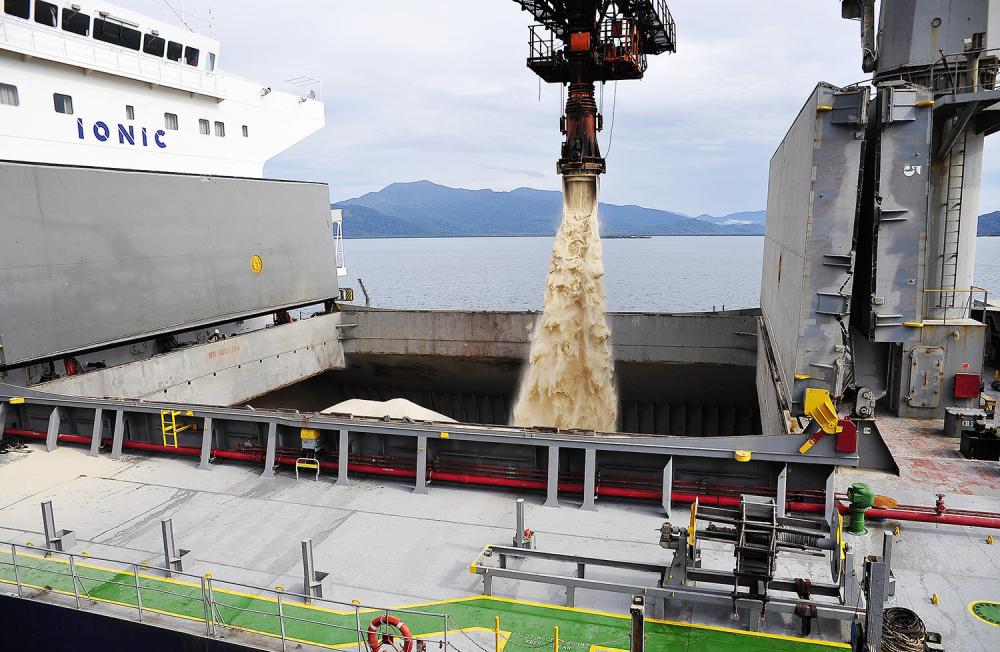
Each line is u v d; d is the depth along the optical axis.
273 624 8.48
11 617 9.32
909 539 9.64
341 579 9.58
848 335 11.06
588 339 25.72
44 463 14.52
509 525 11.09
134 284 20.11
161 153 22.69
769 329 19.53
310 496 12.52
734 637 7.81
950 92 13.12
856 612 7.23
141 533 11.23
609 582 8.77
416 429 12.47
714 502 10.92
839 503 10.23
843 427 9.94
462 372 29.67
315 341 28.50
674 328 25.84
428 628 8.30
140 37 21.83
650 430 28.67
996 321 17.38
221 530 11.27
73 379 17.97
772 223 20.88
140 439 15.31
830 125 10.70
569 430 12.05
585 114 22.59
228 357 23.62
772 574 7.63
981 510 9.83
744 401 26.94
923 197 11.24
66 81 19.55
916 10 13.46
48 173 17.55
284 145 28.33
